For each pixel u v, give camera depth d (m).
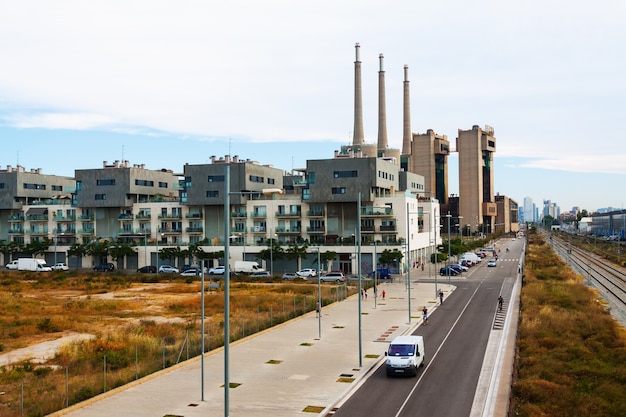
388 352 45.34
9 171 160.38
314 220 133.50
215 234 140.62
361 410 36.41
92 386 39.47
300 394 39.47
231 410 36.06
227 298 30.23
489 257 169.00
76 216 150.38
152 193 152.38
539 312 69.69
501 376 43.81
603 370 44.72
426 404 37.44
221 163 137.62
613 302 85.19
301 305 77.12
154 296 94.56
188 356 49.50
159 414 35.22
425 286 102.69
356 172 128.50
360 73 198.50
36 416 33.97
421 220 152.12
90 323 69.19
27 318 71.56
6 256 155.62
